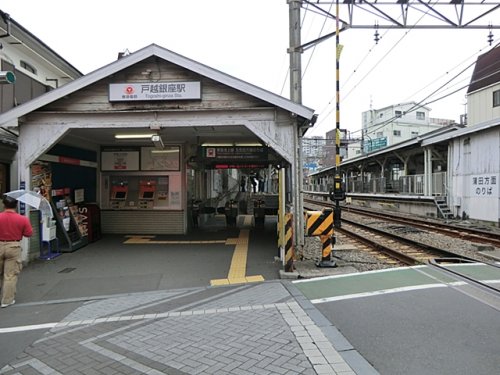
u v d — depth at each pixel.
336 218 11.08
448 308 5.07
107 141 12.36
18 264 6.08
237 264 8.46
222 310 5.33
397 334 4.26
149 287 6.85
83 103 9.29
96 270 8.10
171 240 11.78
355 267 7.98
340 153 11.36
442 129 21.48
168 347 4.15
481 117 27.56
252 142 13.05
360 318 4.79
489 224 16.69
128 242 11.45
